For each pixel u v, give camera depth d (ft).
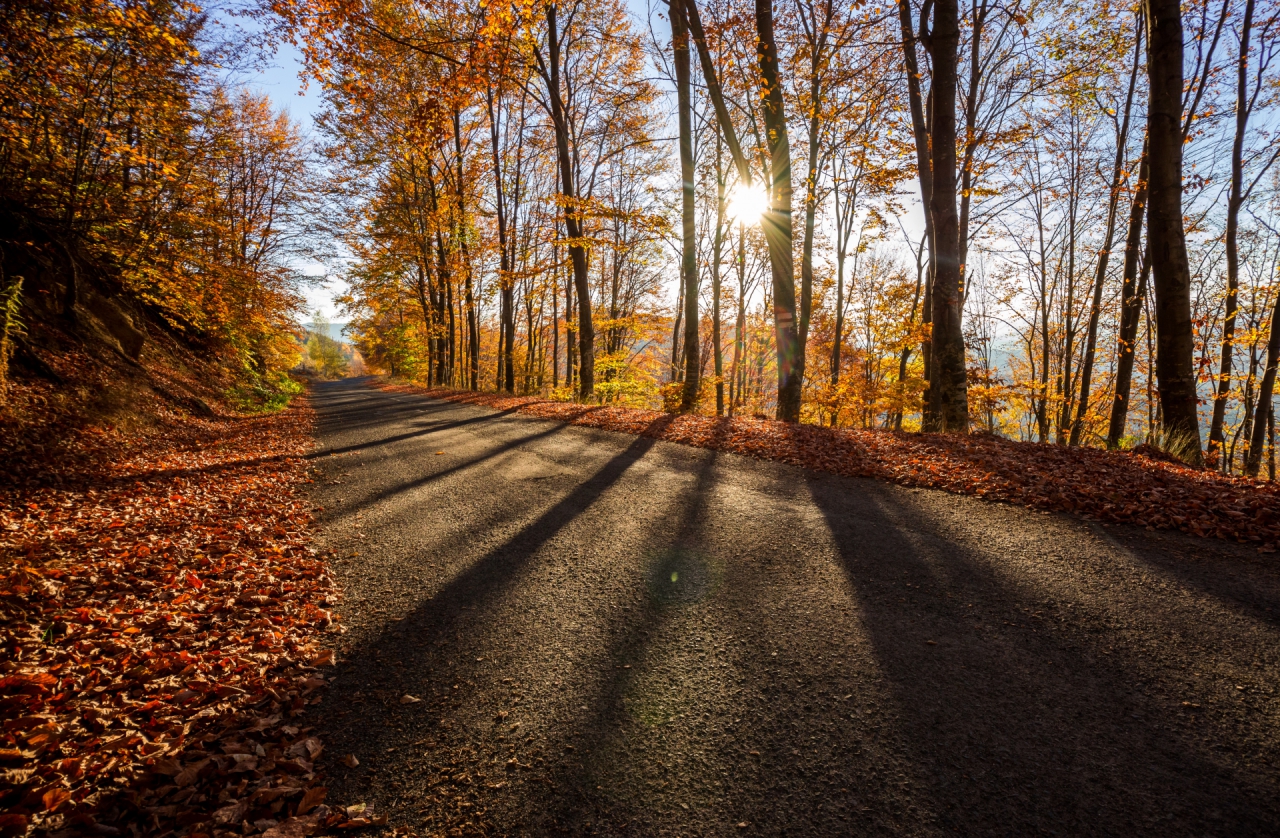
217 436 37.11
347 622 12.22
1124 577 11.83
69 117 31.71
